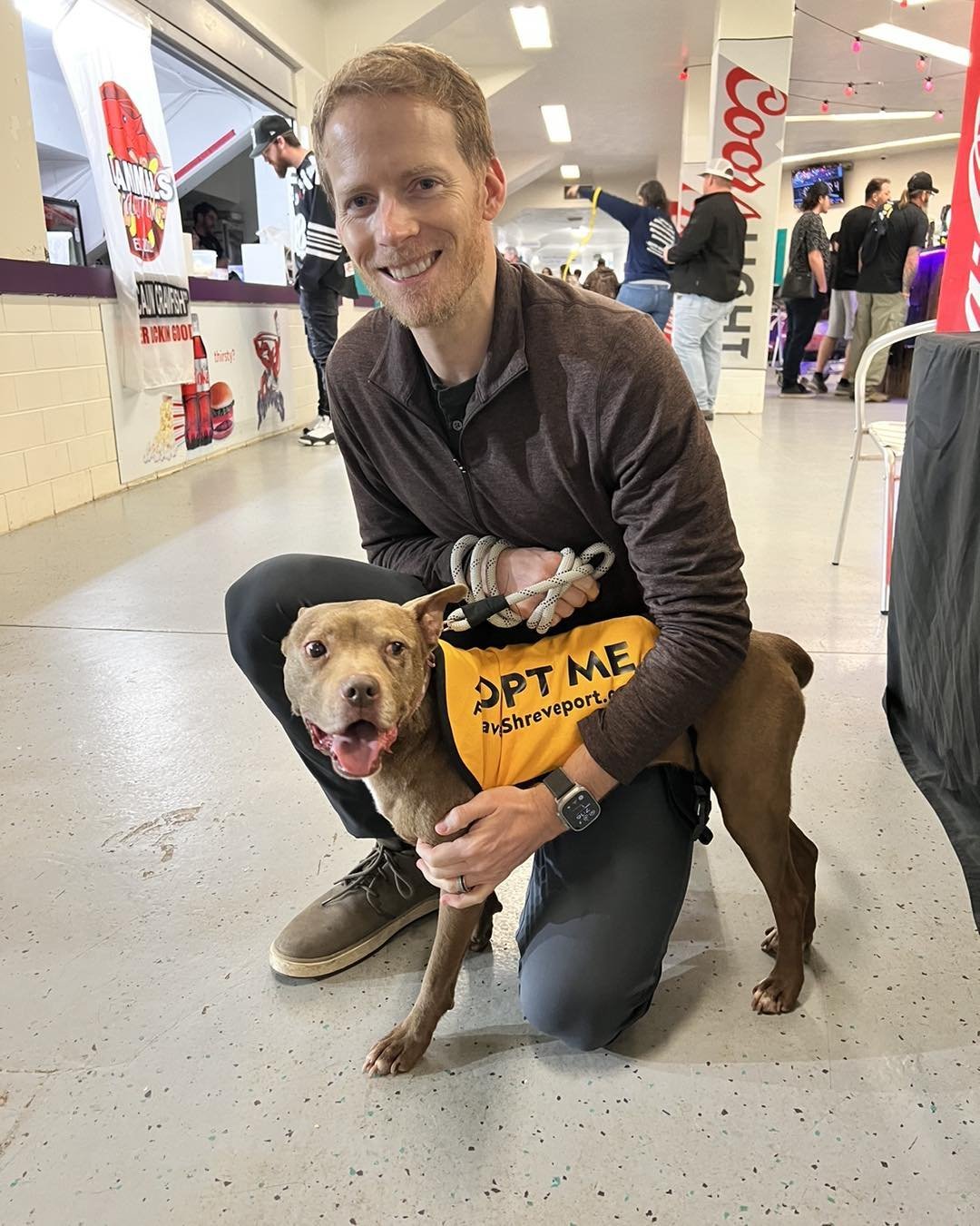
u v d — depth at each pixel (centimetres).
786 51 832
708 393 837
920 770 217
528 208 2295
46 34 758
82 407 493
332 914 165
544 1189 122
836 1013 153
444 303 132
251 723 253
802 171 1942
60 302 468
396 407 153
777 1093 137
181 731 249
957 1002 155
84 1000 156
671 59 1168
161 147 557
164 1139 130
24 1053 145
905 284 976
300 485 551
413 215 127
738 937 172
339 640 125
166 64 781
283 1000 156
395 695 124
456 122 129
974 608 182
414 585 171
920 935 171
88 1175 125
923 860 193
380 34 909
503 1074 141
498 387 140
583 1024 138
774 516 471
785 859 150
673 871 150
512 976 163
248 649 158
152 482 564
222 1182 123
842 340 1384
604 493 150
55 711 260
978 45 289
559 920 145
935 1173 124
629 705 137
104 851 197
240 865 192
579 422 140
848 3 952
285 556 162
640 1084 139
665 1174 124
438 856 130
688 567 138
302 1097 137
